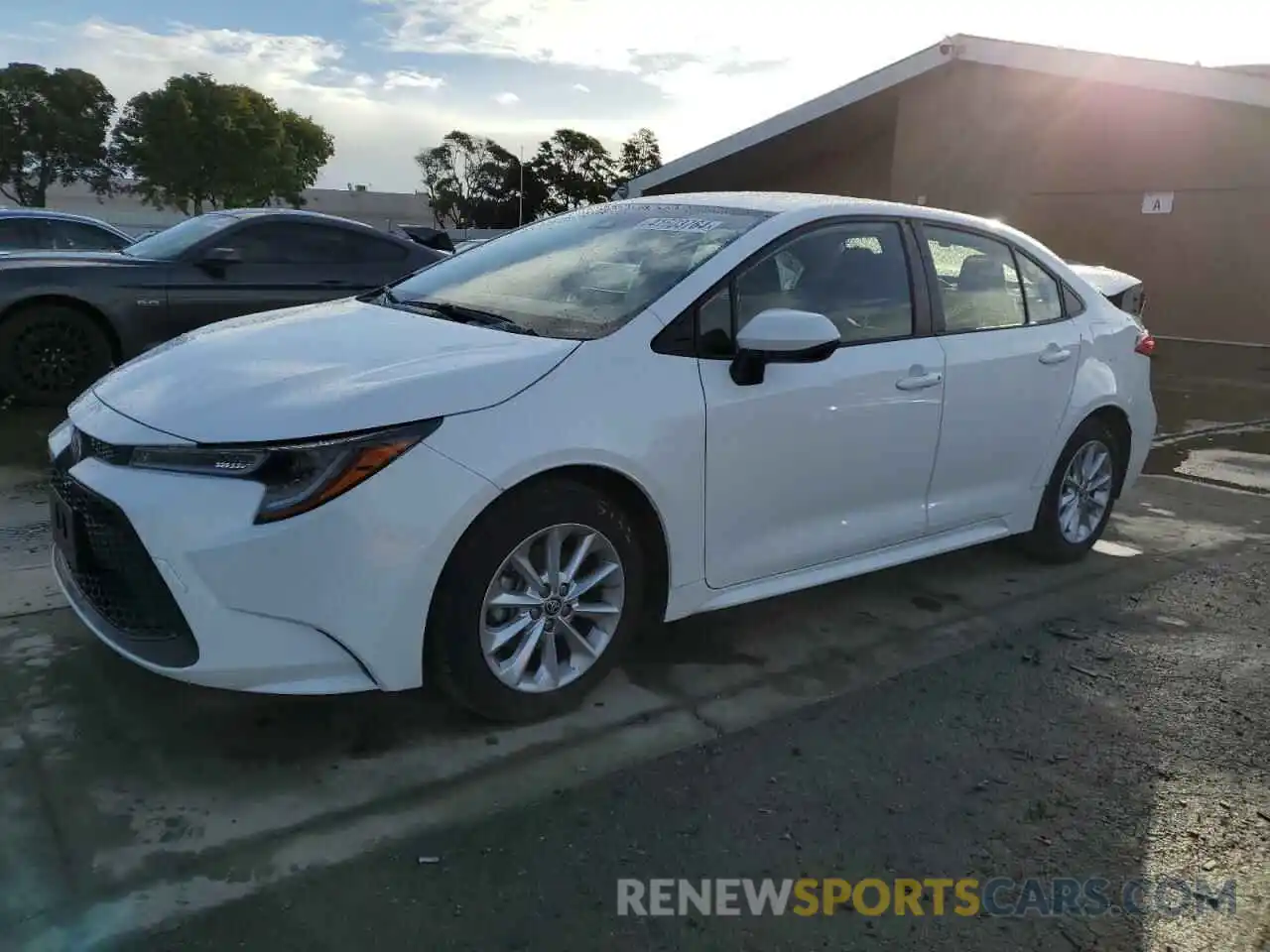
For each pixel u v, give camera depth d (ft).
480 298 12.11
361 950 7.22
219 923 7.38
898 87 57.16
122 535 8.82
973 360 13.44
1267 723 11.21
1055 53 48.42
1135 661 12.65
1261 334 47.42
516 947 7.32
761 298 11.50
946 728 10.77
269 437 8.61
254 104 163.94
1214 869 8.61
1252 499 21.12
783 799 9.29
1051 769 10.07
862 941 7.60
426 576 8.96
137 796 8.76
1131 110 49.90
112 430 9.34
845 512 12.37
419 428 8.92
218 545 8.44
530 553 9.89
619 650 10.69
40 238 35.04
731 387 10.87
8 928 7.20
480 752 9.77
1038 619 13.89
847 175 66.54
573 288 11.71
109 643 9.30
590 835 8.63
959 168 56.44
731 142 61.31
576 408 9.73
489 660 9.67
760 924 7.70
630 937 7.48
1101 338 15.71
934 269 13.43
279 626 8.66
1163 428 29.04
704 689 11.34
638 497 10.41
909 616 13.79
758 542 11.50
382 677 9.02
